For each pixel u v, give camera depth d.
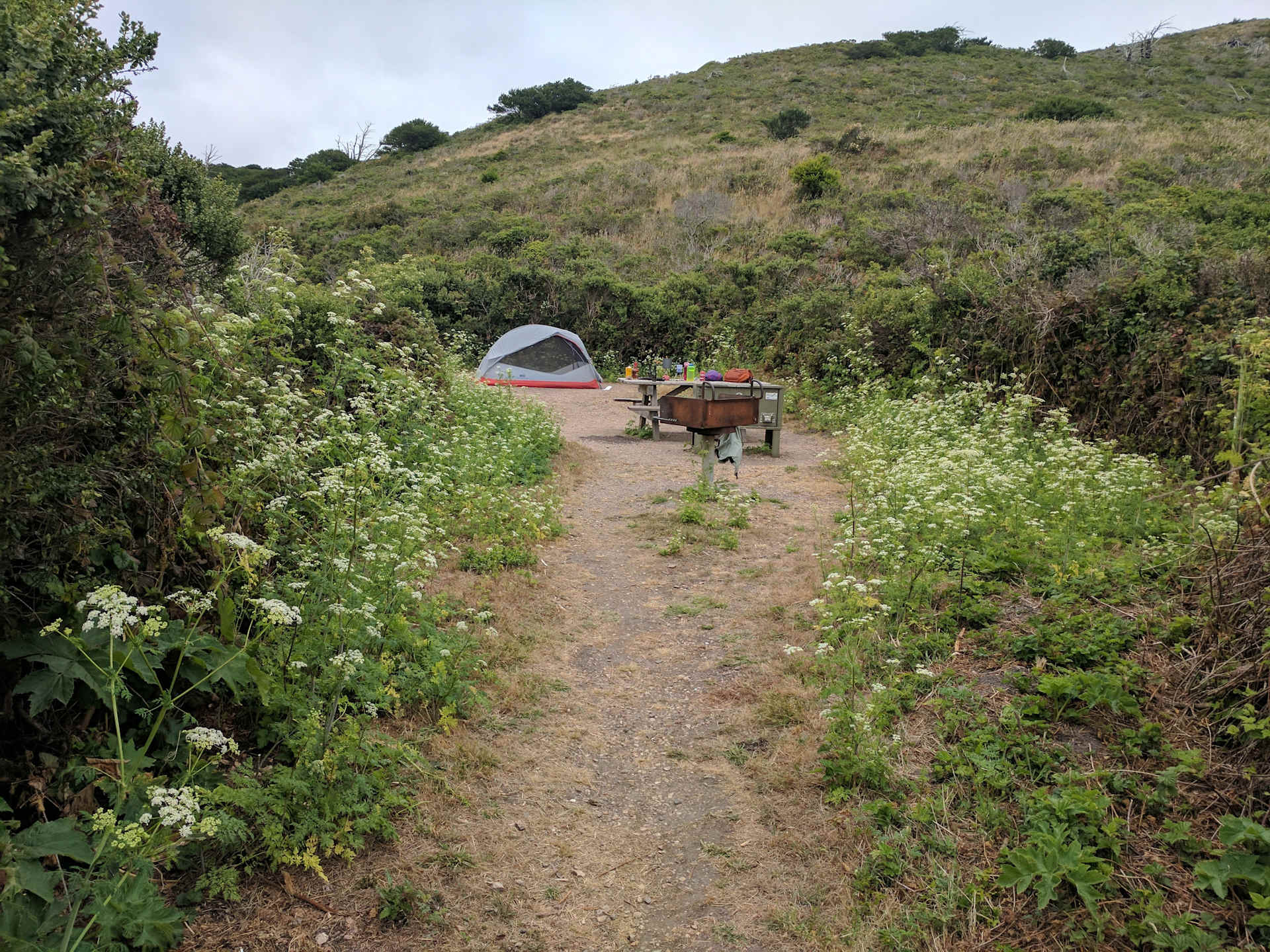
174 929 2.69
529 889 3.21
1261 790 3.20
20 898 2.38
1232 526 4.79
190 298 4.91
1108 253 13.37
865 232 24.34
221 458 4.08
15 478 2.78
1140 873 3.01
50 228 2.74
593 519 8.26
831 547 6.88
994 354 11.77
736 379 11.51
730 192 34.59
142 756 2.96
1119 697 3.85
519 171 42.41
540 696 4.68
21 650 2.89
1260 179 26.30
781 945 2.95
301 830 3.13
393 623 4.26
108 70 3.07
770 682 4.78
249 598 3.72
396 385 8.29
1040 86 51.22
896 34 65.88
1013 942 2.83
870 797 3.63
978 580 5.49
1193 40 62.69
